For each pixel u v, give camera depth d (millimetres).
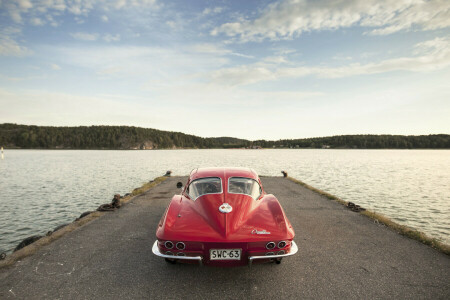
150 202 7789
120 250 4230
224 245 3092
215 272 3533
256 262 3176
